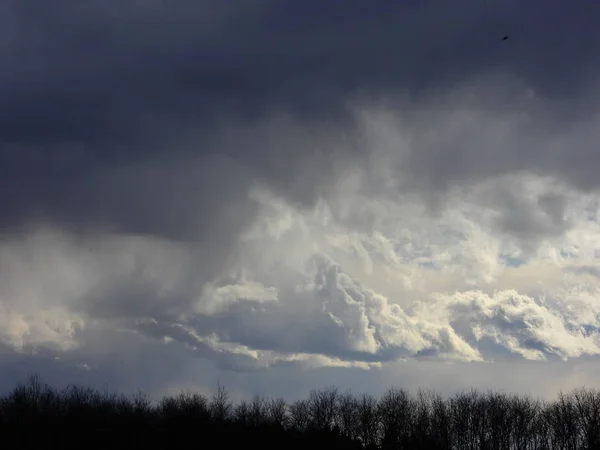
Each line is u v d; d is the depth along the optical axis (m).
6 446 178.38
